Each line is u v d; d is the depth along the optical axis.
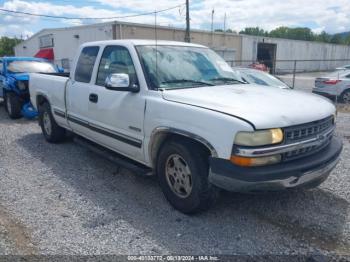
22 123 8.95
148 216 3.73
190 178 3.56
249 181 2.99
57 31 32.38
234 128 3.01
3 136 7.41
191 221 3.61
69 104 5.52
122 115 4.23
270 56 44.47
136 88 4.01
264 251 3.08
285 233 3.38
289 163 3.18
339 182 4.60
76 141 5.63
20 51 41.44
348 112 11.55
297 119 3.21
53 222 3.61
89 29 28.36
